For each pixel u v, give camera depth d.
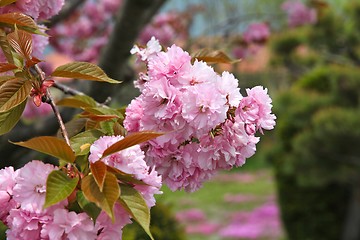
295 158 8.29
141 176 1.52
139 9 3.64
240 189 18.56
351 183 8.72
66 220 1.42
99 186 1.36
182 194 17.83
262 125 1.79
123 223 1.50
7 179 1.54
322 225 9.27
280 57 10.38
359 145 7.86
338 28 9.77
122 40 3.77
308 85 9.59
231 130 1.75
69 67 1.77
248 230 14.32
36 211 1.43
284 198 9.53
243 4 16.80
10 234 1.49
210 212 16.14
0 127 1.77
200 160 1.77
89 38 7.47
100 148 1.50
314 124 7.97
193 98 1.68
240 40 8.77
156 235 4.71
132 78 4.10
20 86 1.72
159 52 1.91
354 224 8.97
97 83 3.84
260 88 1.78
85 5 7.48
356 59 9.91
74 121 2.10
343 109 7.94
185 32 8.19
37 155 3.91
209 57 2.08
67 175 1.44
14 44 1.77
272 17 10.27
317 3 8.03
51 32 6.79
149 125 1.74
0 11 2.00
